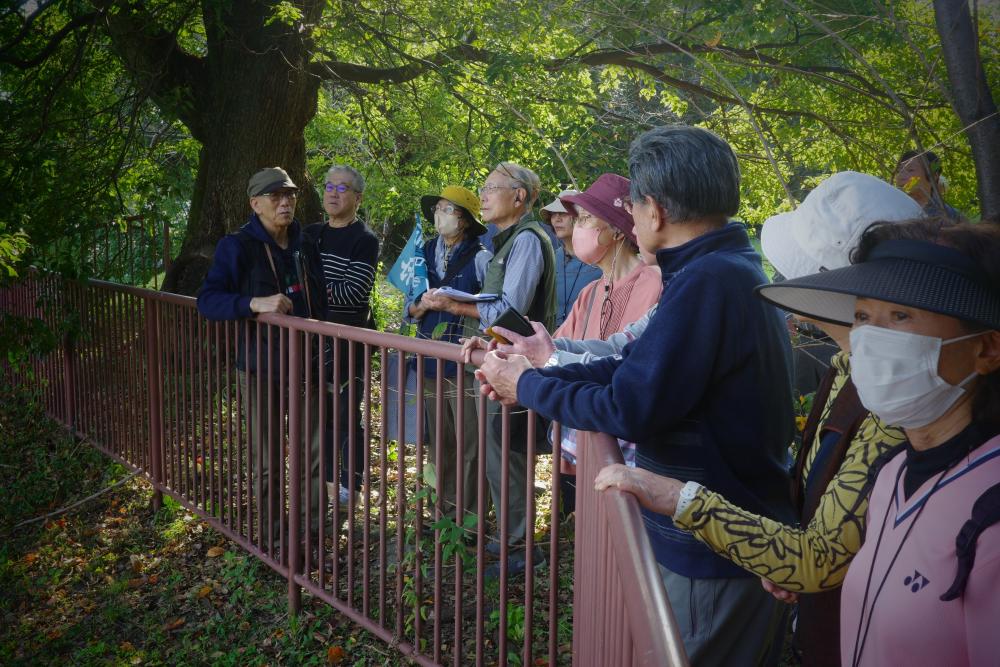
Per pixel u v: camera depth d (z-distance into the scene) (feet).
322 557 12.46
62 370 21.65
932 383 3.97
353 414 11.64
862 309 4.29
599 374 7.49
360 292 17.52
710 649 6.79
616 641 4.94
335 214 17.60
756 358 6.47
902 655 4.03
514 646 11.61
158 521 17.16
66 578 15.53
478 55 25.45
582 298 11.46
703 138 6.85
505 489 9.07
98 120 25.38
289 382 12.89
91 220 22.77
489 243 16.11
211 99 26.81
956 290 3.92
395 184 29.40
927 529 4.00
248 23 25.25
